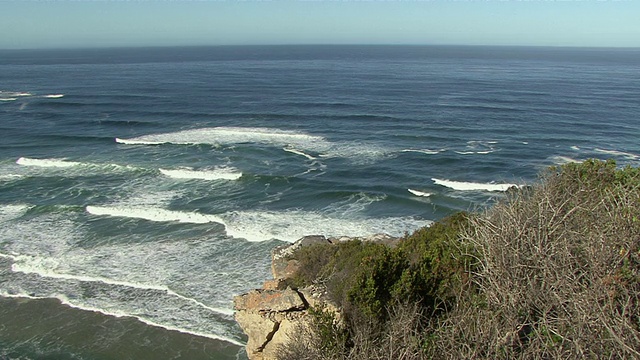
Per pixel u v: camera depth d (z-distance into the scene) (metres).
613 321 6.30
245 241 23.64
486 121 52.03
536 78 99.75
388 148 40.91
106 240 23.72
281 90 77.75
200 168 35.00
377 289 9.98
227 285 19.66
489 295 8.20
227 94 72.62
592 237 8.09
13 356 16.27
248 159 37.53
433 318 9.61
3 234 24.20
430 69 124.69
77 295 19.17
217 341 16.64
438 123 51.00
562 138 44.34
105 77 98.81
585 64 155.62
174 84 85.75
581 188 12.22
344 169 35.25
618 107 60.84
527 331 7.79
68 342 16.83
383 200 29.31
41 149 40.00
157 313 18.05
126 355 16.17
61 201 28.69
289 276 13.47
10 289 19.53
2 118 52.47
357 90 77.62
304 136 45.00
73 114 55.22
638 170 13.43
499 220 10.17
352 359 8.29
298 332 10.36
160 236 24.27
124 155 38.38
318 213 27.25
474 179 33.12
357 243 13.52
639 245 7.64
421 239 13.00
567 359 6.27
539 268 7.82
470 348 7.11
